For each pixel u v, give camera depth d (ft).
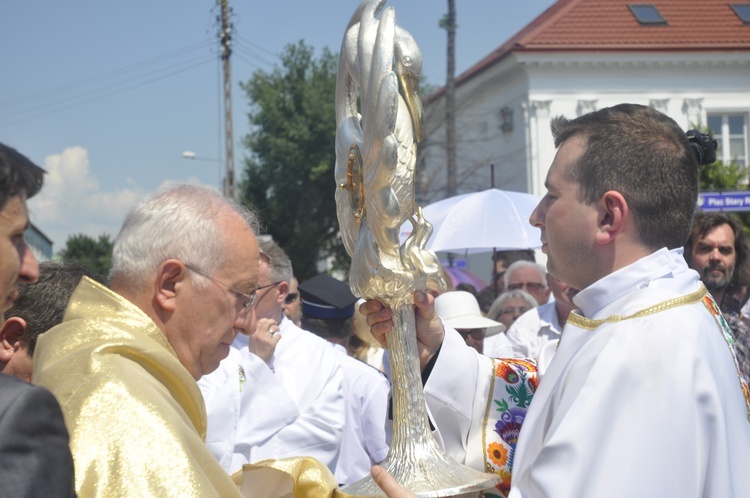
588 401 5.67
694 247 12.18
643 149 6.24
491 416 7.95
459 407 7.91
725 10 77.20
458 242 20.97
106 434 5.36
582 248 6.40
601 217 6.31
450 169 71.10
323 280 16.74
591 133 6.40
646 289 6.11
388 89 5.95
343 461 12.79
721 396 5.74
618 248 6.31
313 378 12.19
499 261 23.88
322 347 12.71
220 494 5.67
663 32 75.00
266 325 11.73
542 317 16.93
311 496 7.07
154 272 6.30
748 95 75.41
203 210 6.48
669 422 5.52
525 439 6.33
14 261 4.95
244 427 11.25
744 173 53.57
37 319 7.77
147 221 6.40
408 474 6.48
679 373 5.62
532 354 16.55
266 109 89.51
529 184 74.43
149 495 5.17
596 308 6.33
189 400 6.16
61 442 4.70
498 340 17.26
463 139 81.46
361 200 6.49
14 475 4.45
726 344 6.15
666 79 75.10
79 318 6.19
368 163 6.12
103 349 5.81
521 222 21.25
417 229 6.57
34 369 6.11
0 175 4.85
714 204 31.01
